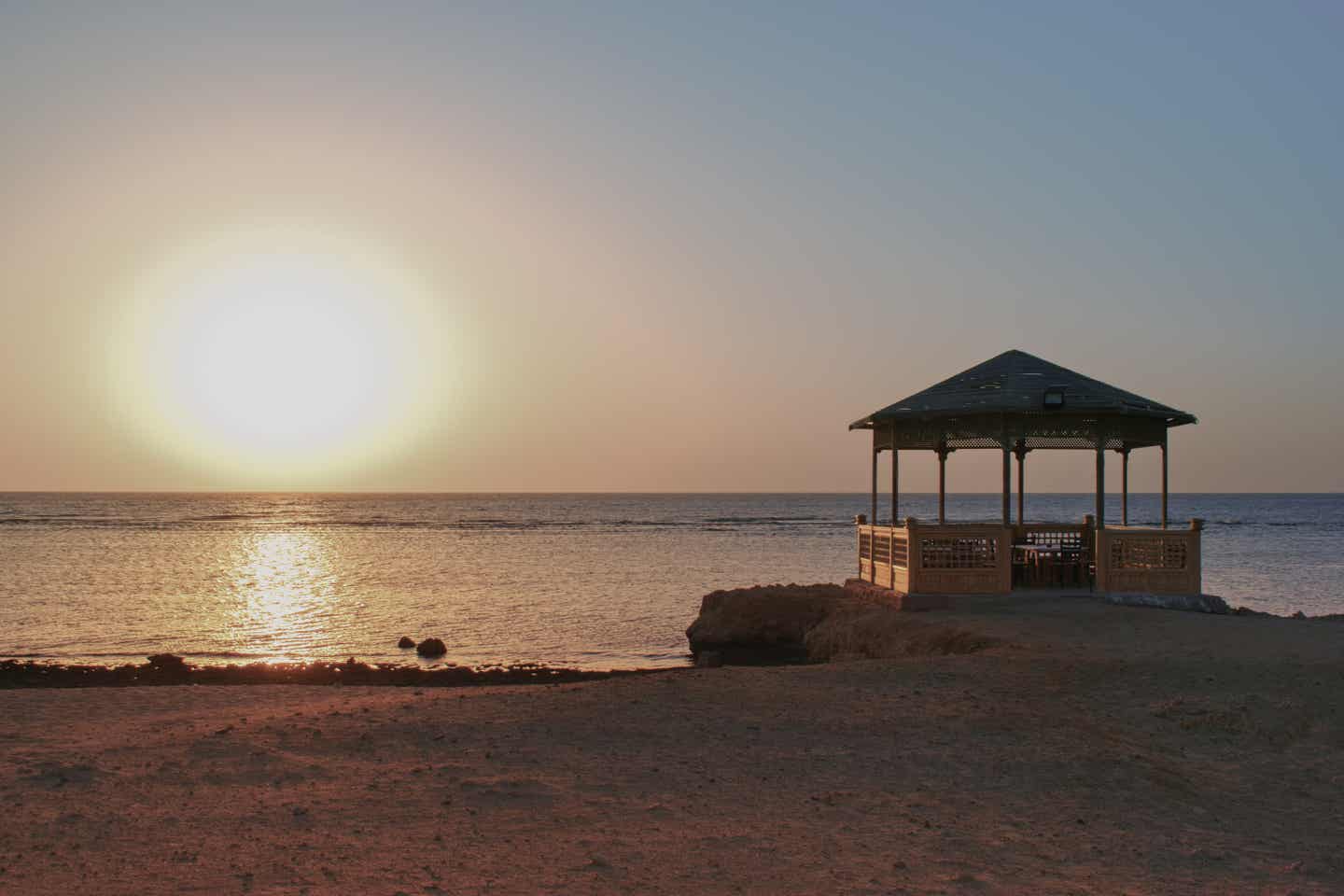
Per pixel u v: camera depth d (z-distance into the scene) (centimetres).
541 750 1107
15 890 714
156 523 14625
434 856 789
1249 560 6850
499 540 10031
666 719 1247
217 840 827
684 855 795
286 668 2444
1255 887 749
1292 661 1526
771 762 1063
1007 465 2266
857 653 2142
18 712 1441
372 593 4794
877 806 923
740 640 2822
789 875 755
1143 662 1527
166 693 1627
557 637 3272
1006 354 2469
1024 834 856
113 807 917
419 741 1155
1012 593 2258
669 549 8456
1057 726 1203
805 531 12094
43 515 17488
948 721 1227
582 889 724
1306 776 1046
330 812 902
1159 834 865
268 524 14738
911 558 2273
